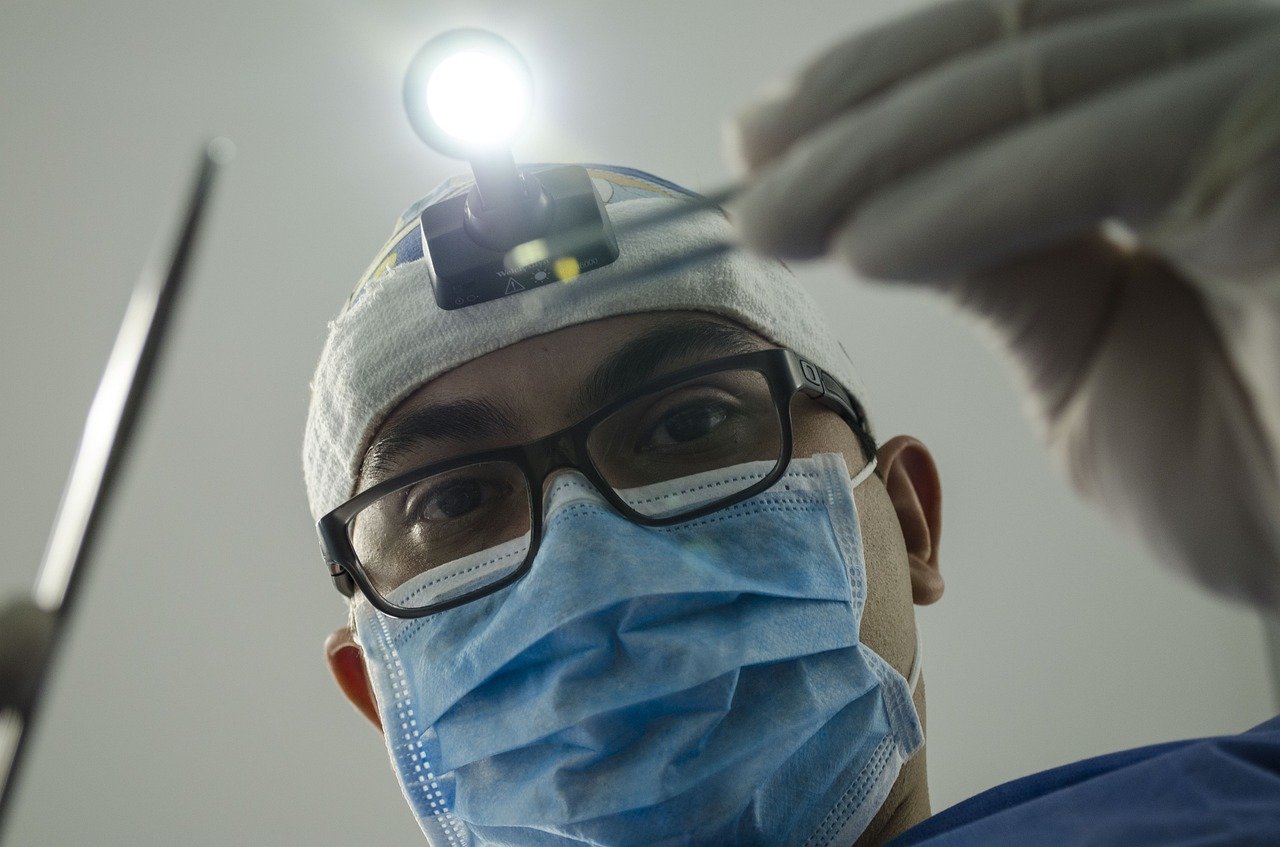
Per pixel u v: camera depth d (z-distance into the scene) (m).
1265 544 0.63
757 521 1.02
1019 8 0.54
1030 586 2.07
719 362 1.07
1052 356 0.68
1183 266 0.53
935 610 2.09
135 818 2.12
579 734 0.91
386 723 1.09
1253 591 0.65
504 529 1.09
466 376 1.09
